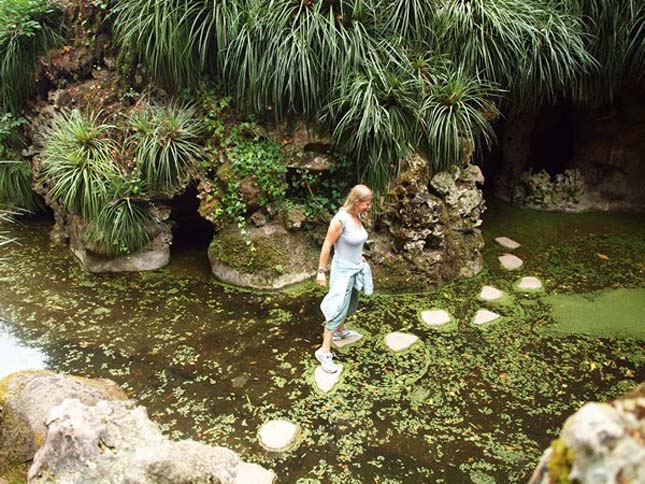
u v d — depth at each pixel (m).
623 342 3.75
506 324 3.99
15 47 5.52
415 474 2.71
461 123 4.52
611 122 5.79
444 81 4.55
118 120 4.94
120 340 3.85
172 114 4.57
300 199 4.76
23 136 6.00
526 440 2.92
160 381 3.42
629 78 5.29
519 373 3.46
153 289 4.54
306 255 4.68
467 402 3.22
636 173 5.81
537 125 6.21
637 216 5.79
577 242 5.29
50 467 1.74
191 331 3.95
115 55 5.16
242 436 2.97
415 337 3.84
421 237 4.42
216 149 4.66
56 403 2.47
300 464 2.78
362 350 3.72
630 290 4.41
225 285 4.58
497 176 6.39
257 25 4.21
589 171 6.02
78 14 5.41
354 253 3.50
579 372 3.46
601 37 5.12
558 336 3.84
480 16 4.65
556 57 4.75
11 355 3.68
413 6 4.51
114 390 2.91
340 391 3.33
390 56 4.40
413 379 3.43
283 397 3.28
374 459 2.81
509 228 5.61
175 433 2.99
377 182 4.48
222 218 4.60
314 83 4.36
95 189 4.61
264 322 4.06
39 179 5.64
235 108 4.64
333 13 4.42
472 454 2.83
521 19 4.77
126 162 4.75
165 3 4.30
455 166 4.64
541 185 5.98
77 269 4.89
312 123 4.52
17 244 5.41
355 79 4.30
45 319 4.11
